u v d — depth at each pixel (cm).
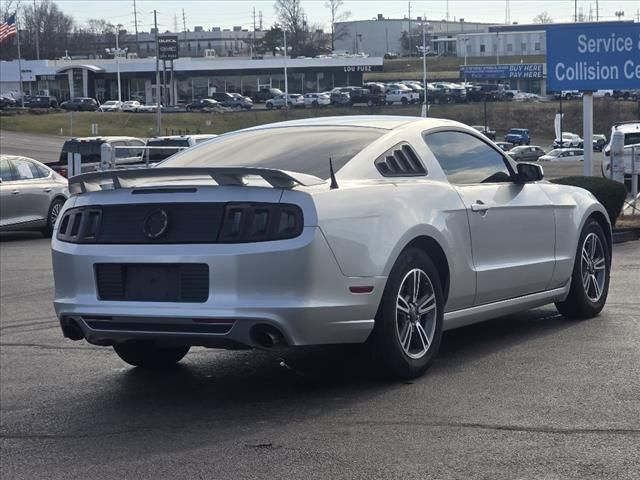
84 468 503
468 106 8012
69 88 10150
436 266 658
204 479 474
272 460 495
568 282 796
